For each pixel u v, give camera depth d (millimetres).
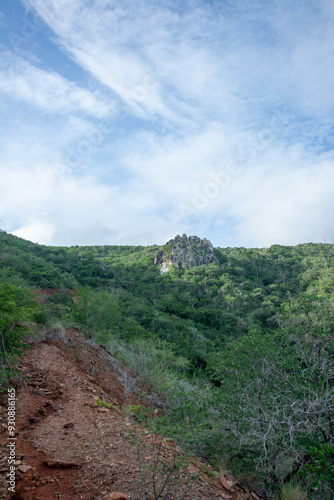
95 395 5637
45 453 3438
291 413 4805
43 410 4656
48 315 11023
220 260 104500
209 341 33531
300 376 5406
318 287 40562
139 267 95312
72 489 2854
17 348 6219
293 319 5789
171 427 3215
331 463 3869
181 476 3080
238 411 5012
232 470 4328
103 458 3332
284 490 3766
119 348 11141
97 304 12312
